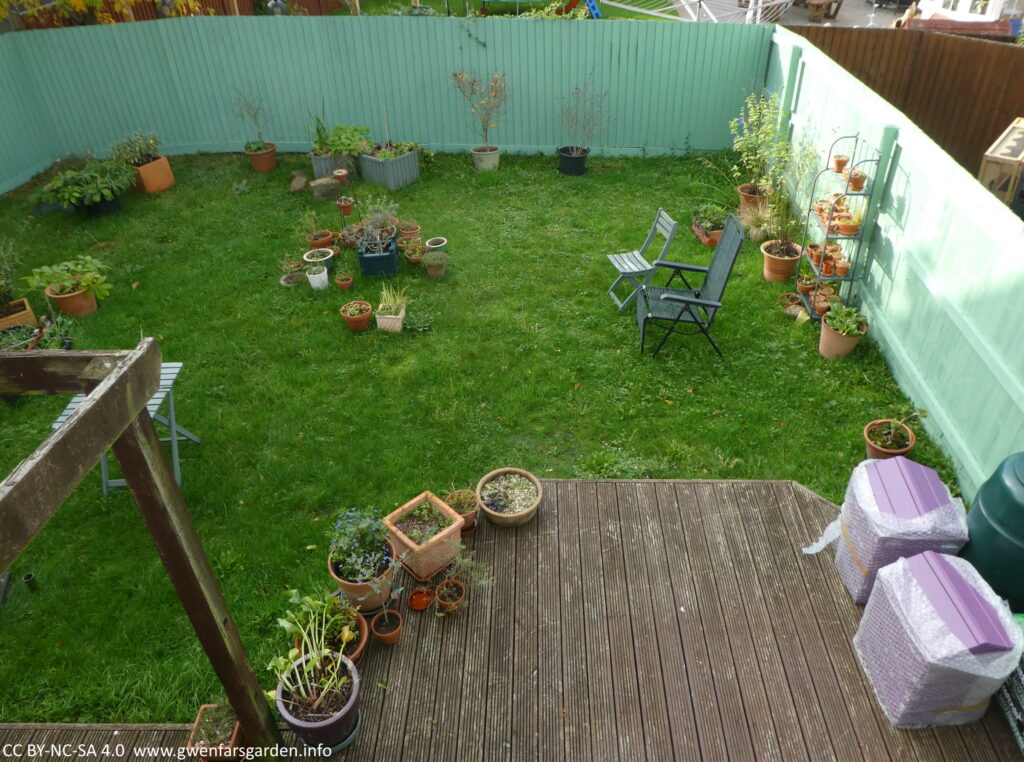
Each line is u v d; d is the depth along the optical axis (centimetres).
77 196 830
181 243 808
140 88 1006
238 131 1057
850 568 369
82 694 357
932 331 506
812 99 770
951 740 305
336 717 288
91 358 214
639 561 396
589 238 803
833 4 1600
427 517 390
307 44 985
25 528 159
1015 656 282
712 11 1350
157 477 218
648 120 1015
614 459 493
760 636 353
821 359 587
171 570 235
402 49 984
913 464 369
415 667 340
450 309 673
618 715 319
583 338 629
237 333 648
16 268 757
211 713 314
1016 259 400
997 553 318
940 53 869
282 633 377
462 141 1056
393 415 543
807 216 658
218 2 1232
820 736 309
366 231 729
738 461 487
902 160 550
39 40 946
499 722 317
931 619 293
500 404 549
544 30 956
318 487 480
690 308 588
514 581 385
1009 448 406
